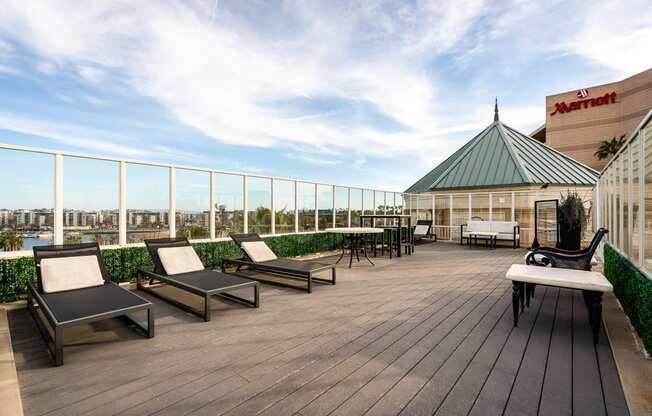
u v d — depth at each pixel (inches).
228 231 306.3
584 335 132.2
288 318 154.0
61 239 205.3
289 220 370.3
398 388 91.7
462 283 230.8
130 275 225.6
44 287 152.0
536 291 206.1
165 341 126.6
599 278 138.9
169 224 263.0
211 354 114.6
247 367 104.6
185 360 109.9
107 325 144.5
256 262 236.1
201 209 285.4
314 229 405.4
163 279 181.6
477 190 645.9
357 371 101.6
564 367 104.4
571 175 652.7
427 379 96.6
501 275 260.4
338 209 448.1
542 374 99.8
